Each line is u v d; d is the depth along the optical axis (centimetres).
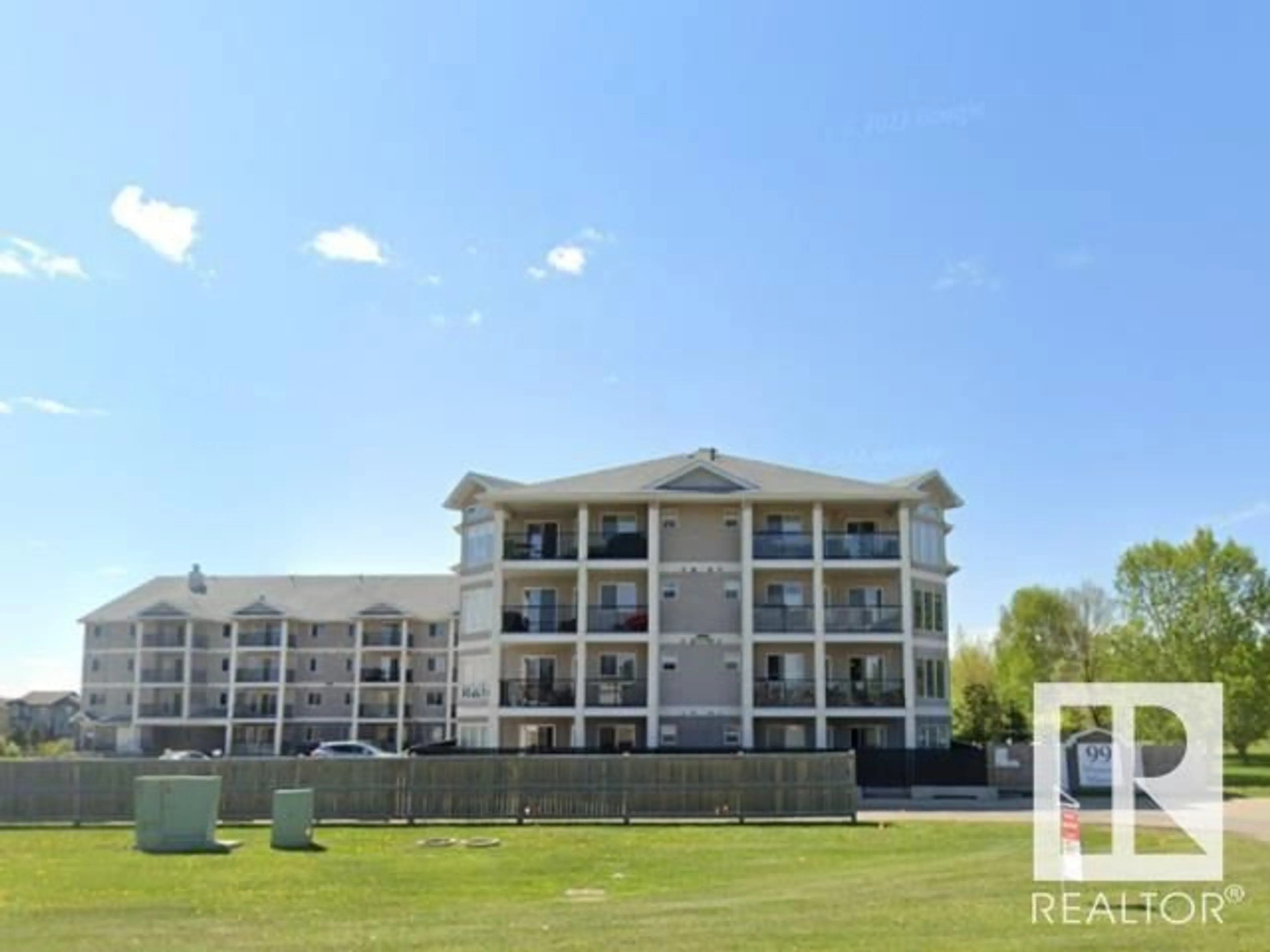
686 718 5119
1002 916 1463
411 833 3161
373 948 1270
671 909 1584
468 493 5641
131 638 9262
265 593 9488
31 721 12275
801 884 1912
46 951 1299
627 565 5219
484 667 5356
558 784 3559
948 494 5606
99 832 3284
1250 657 6006
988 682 7962
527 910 1606
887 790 4716
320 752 6238
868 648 5238
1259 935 1300
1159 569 6219
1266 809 3703
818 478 5403
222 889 1962
